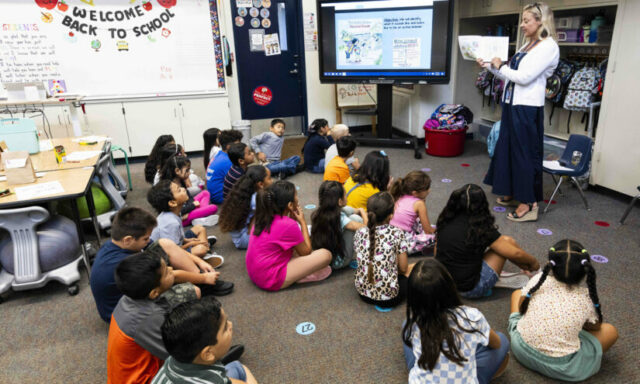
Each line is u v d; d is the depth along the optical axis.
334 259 2.55
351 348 1.96
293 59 6.00
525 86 3.00
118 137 5.10
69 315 2.32
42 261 2.46
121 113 5.02
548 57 2.88
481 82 5.27
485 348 1.59
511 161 3.21
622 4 3.23
